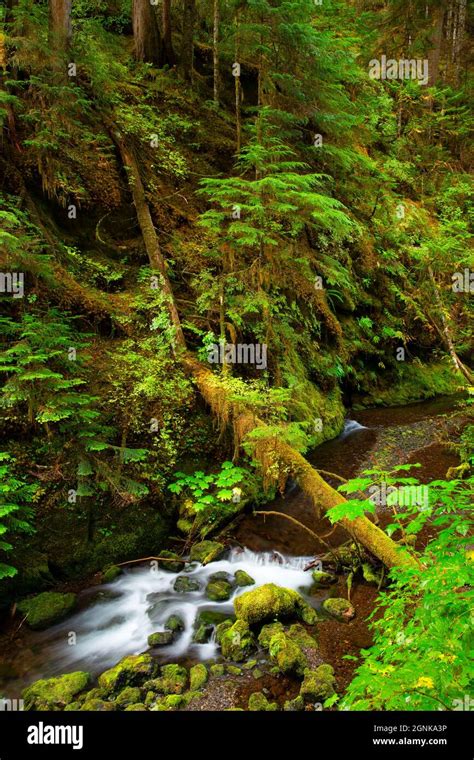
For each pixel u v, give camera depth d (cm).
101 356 627
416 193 1478
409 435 870
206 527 565
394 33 1545
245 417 584
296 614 430
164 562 525
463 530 235
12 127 692
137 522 541
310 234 938
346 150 995
